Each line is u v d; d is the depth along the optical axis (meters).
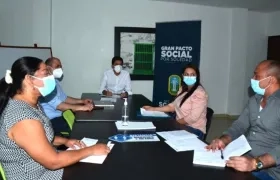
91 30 5.14
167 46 5.14
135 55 5.37
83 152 1.37
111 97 3.78
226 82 6.04
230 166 1.32
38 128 1.22
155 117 2.45
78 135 1.83
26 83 1.32
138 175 1.19
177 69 5.08
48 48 4.74
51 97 2.72
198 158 1.41
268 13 6.37
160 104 5.24
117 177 1.17
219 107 6.06
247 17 5.97
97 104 3.03
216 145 1.62
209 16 5.74
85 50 5.16
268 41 6.46
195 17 5.65
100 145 1.49
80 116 2.42
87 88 5.26
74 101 3.19
